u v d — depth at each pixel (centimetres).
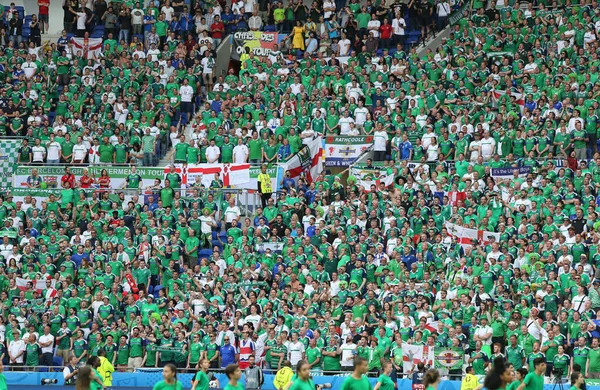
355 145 16438
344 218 14712
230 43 19600
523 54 17688
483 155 15788
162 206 15338
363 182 15425
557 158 15462
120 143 16750
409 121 16462
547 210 14275
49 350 12938
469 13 19075
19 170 16388
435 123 16425
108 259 14375
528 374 8019
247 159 16288
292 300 13250
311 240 14288
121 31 19562
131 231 15000
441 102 16975
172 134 17175
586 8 18325
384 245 14250
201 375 8356
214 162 16275
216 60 19550
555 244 13575
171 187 15938
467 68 17538
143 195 15762
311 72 18038
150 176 16138
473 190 14725
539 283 12850
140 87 18125
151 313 12975
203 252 14850
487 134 15862
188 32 19700
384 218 14538
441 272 13438
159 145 17075
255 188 15912
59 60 18725
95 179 16175
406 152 16025
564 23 18338
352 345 12212
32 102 17875
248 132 16700
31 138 16900
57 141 16850
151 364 12662
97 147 16738
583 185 14712
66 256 14325
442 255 13700
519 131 15838
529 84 17062
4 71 18600
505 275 13062
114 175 16150
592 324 12056
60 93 18562
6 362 13050
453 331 11994
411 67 17888
